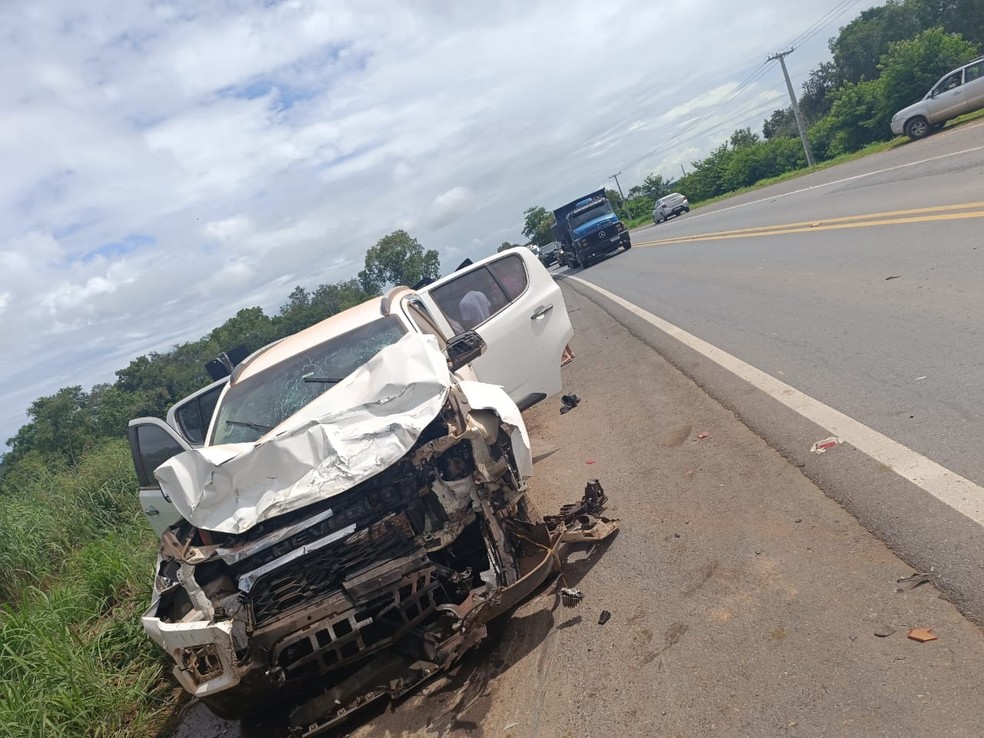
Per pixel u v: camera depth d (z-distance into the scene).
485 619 3.79
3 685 5.03
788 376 6.64
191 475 4.00
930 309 7.07
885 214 12.81
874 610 3.22
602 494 5.10
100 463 11.65
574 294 20.86
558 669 3.69
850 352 6.68
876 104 38.88
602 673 3.52
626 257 27.98
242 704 3.84
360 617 3.79
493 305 6.93
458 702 3.78
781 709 2.85
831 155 46.06
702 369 7.86
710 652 3.35
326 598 3.77
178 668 3.79
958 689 2.65
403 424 3.97
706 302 11.77
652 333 10.85
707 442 5.80
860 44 80.00
